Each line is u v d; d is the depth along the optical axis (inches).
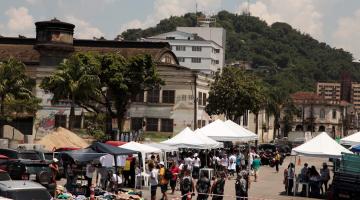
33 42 2866.6
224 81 2386.8
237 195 986.7
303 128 5546.3
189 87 2367.1
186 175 967.6
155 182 1024.9
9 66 2014.0
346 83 7746.1
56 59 2492.6
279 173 1851.6
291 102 4948.3
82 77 1990.7
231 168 1594.5
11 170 1072.2
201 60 5433.1
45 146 1588.3
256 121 3302.2
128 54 2709.2
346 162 1145.4
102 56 2076.8
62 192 984.9
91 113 2235.5
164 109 2386.8
